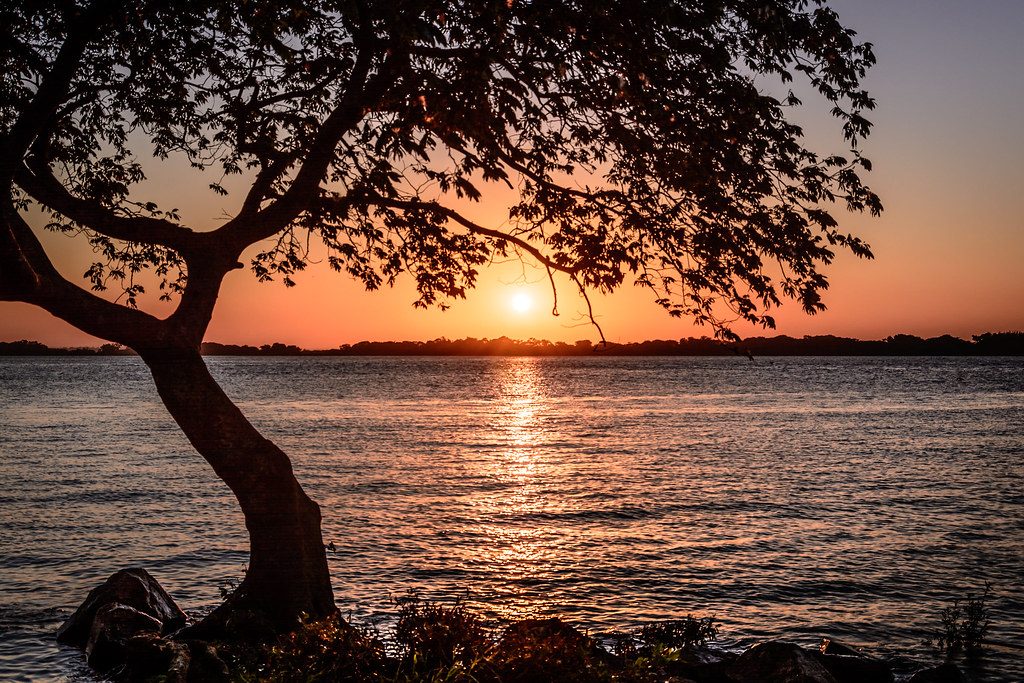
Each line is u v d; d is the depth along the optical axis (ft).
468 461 105.81
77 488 80.02
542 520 66.28
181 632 29.73
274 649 25.22
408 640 25.91
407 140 28.43
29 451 111.34
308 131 35.22
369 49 28.76
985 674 33.94
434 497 77.46
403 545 56.49
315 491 80.38
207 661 25.94
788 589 46.03
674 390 327.88
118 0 24.63
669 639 35.37
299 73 34.94
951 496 77.77
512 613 40.83
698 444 127.44
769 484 85.61
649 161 29.50
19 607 40.19
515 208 33.42
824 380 442.50
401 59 26.50
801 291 28.68
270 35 28.45
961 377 483.10
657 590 45.73
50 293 25.59
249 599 29.89
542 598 44.06
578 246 31.24
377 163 33.40
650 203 30.71
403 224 35.81
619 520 66.39
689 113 28.30
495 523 64.80
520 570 49.83
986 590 43.83
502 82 26.11
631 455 112.78
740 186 29.17
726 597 44.52
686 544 57.16
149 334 27.35
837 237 28.35
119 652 29.78
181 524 62.44
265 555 29.86
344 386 357.00
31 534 58.59
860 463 103.04
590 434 145.07
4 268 23.86
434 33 22.00
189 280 29.14
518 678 23.38
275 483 29.63
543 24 25.11
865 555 53.88
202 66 34.17
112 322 26.78
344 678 23.91
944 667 31.81
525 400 258.78
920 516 67.67
